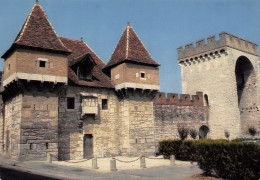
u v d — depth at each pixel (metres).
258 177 11.52
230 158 12.55
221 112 38.12
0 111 25.42
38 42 20.02
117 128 24.44
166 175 14.50
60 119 21.34
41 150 19.23
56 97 20.55
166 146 22.62
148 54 26.42
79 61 23.05
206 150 13.93
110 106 24.42
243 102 43.34
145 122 24.70
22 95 19.05
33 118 19.25
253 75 42.38
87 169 16.27
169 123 33.38
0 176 13.59
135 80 24.31
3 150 23.62
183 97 36.22
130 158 22.31
